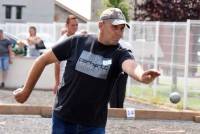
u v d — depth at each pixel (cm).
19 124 1777
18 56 3145
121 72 834
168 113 1995
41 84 3072
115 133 1689
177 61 2542
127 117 1970
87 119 851
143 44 2778
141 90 2792
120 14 829
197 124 1928
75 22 1597
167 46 2611
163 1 3778
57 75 1719
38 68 878
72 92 849
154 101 2611
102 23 832
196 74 2439
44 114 1938
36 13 7675
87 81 842
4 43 3131
